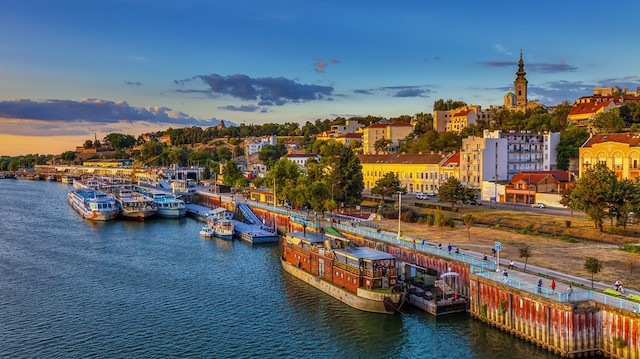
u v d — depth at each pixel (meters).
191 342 66.12
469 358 59.47
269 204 170.12
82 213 181.25
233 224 139.00
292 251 98.00
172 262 107.12
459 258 78.81
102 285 90.19
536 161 180.12
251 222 155.00
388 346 64.06
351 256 78.62
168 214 176.38
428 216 118.75
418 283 80.06
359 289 76.00
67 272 98.94
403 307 74.50
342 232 111.75
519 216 117.62
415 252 86.94
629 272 71.25
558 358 57.16
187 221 169.75
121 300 82.12
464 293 75.50
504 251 87.06
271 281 92.25
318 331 69.00
